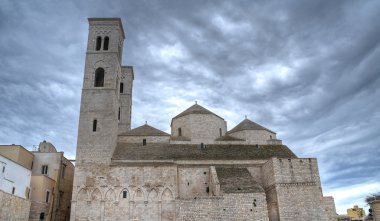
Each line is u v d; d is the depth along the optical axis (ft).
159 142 201.87
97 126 186.19
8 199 139.74
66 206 207.31
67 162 213.25
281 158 173.78
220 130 222.69
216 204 157.69
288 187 167.32
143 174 174.29
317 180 170.81
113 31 212.64
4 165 145.69
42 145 217.56
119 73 217.56
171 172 175.11
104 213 165.58
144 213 166.09
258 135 217.56
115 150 191.31
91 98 193.26
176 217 156.76
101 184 171.63
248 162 189.37
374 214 225.76
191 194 176.24
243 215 155.94
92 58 204.13
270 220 171.01
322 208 165.17
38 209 170.60
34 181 175.83
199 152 194.70
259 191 161.07
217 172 178.29
